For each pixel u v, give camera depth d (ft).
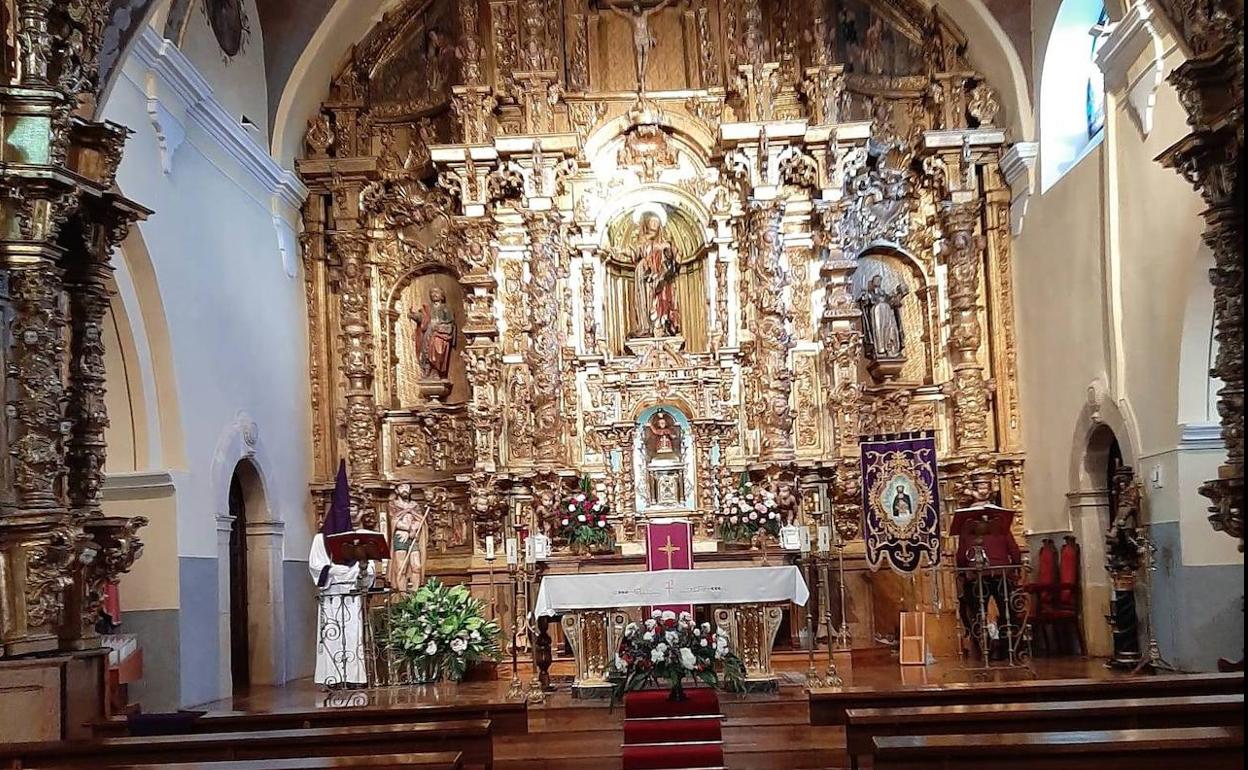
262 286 58.65
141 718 33.22
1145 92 48.34
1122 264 51.16
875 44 66.08
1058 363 58.44
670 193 65.21
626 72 65.51
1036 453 61.52
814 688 45.44
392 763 23.59
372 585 54.65
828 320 63.10
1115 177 51.44
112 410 46.68
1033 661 55.11
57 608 34.32
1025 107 62.59
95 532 36.91
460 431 65.00
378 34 65.98
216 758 27.81
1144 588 50.47
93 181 37.04
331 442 64.34
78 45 36.42
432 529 64.18
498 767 37.96
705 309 64.95
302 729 29.86
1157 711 27.76
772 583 46.62
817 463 61.93
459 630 52.90
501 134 64.44
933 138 64.18
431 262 65.67
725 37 65.10
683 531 49.11
